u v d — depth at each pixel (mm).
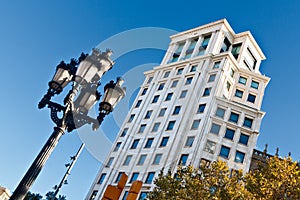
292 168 18156
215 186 20719
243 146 37000
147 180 35062
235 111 39938
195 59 48094
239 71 47125
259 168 19562
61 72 5145
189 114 39719
